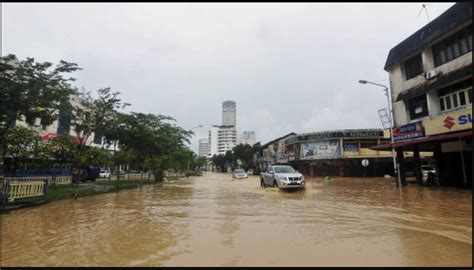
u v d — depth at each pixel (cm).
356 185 2195
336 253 505
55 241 595
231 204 1158
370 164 3734
